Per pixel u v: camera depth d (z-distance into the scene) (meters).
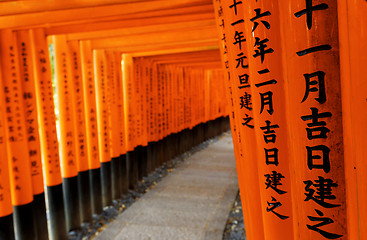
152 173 9.79
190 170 10.05
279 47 1.04
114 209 6.93
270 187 1.12
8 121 4.35
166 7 3.81
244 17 1.12
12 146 4.41
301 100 0.94
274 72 1.05
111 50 6.98
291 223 1.12
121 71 7.56
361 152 0.78
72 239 5.57
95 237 5.62
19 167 4.48
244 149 1.24
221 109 18.27
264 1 1.03
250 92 1.19
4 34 4.23
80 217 6.07
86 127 6.38
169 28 5.21
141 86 8.95
